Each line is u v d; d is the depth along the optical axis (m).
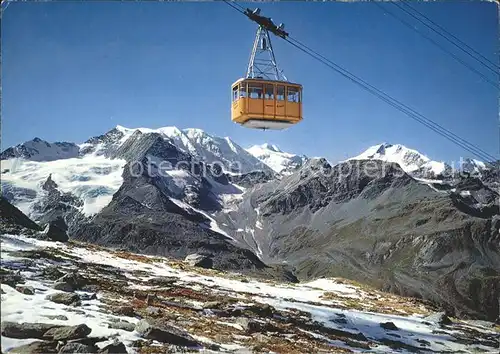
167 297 37.69
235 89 40.06
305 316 42.47
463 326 53.09
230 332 30.02
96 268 45.59
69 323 24.08
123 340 23.02
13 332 21.47
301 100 40.62
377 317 48.97
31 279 32.44
